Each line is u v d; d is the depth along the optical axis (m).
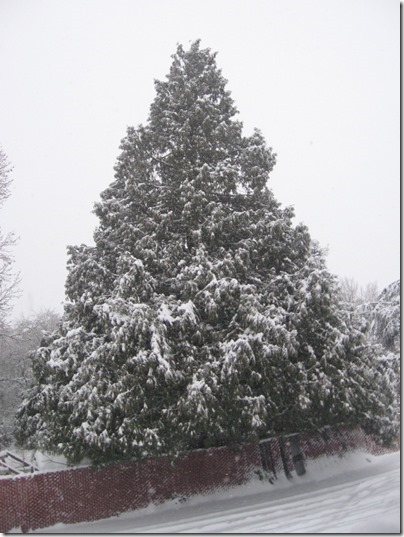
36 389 17.58
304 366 13.64
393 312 20.48
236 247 15.04
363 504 10.00
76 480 12.73
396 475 14.00
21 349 26.56
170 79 17.56
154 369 12.05
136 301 13.02
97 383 12.38
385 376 18.20
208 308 12.94
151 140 16.06
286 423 14.27
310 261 14.30
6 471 13.60
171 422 12.16
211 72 17.11
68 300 15.87
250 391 12.73
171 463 13.37
